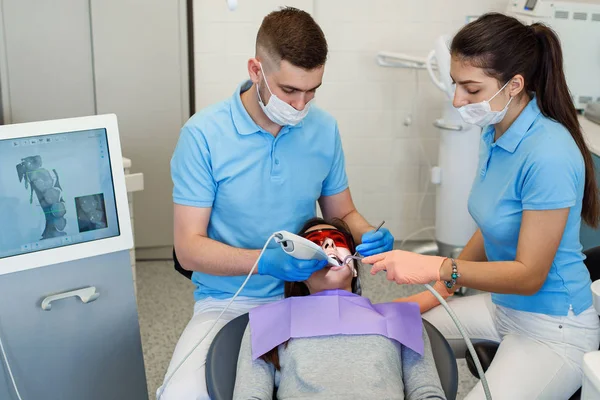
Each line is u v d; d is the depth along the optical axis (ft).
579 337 5.83
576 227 5.82
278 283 6.68
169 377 5.89
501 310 6.24
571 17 9.79
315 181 6.62
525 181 5.66
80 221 5.60
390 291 10.96
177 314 10.31
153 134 11.54
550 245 5.56
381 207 12.64
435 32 11.83
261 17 11.41
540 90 5.73
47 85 10.86
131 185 9.14
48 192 5.44
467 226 10.77
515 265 5.58
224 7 11.34
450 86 9.77
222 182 6.33
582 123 9.64
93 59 10.97
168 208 11.95
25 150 5.31
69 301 5.74
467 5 11.75
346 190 7.02
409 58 10.61
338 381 5.23
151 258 12.19
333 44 11.78
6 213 5.32
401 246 12.44
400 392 5.31
